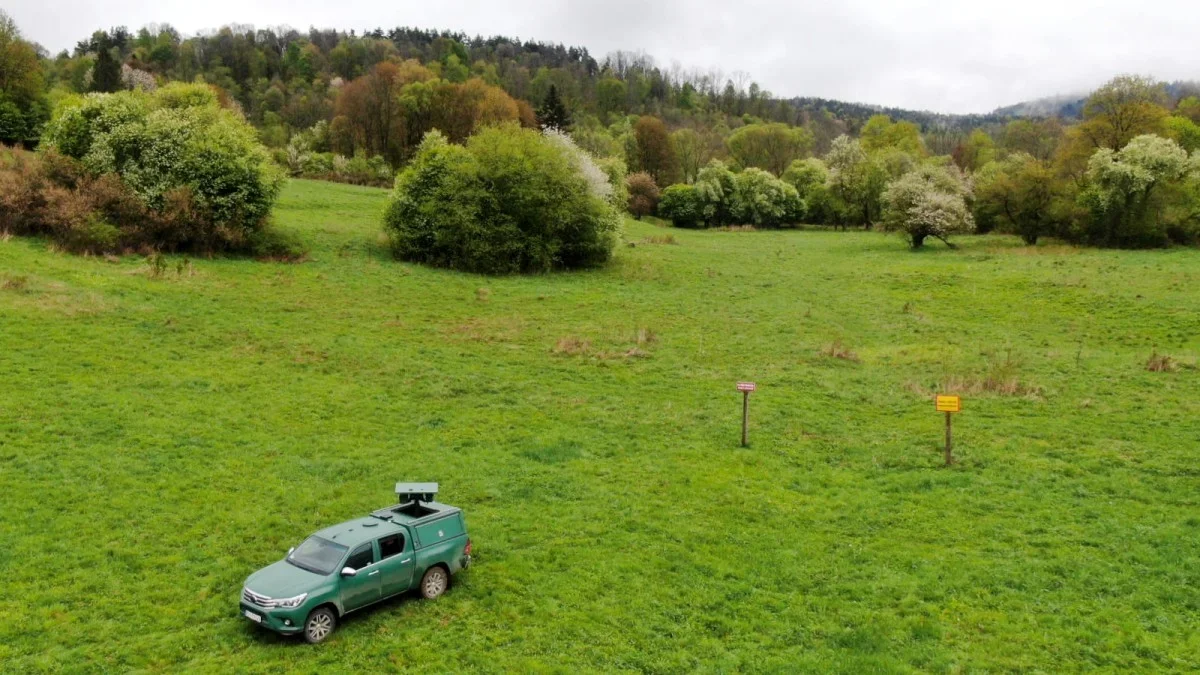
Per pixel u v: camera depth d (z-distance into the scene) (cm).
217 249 5144
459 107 12362
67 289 3912
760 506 2328
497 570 1942
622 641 1662
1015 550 2039
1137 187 6800
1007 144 14462
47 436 2520
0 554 1889
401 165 12175
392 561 1736
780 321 4706
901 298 5362
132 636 1627
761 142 14938
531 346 4006
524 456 2691
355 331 4000
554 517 2245
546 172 5859
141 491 2256
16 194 4631
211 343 3584
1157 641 1628
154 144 5138
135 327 3616
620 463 2650
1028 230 7762
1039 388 3353
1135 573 1900
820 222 11738
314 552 1716
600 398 3306
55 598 1738
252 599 1612
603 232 6150
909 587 1870
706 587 1884
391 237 5753
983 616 1741
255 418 2864
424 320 4359
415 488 1886
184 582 1834
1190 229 7025
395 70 13662
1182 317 4403
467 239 5575
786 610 1789
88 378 3002
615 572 1942
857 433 2933
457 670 1544
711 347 4122
